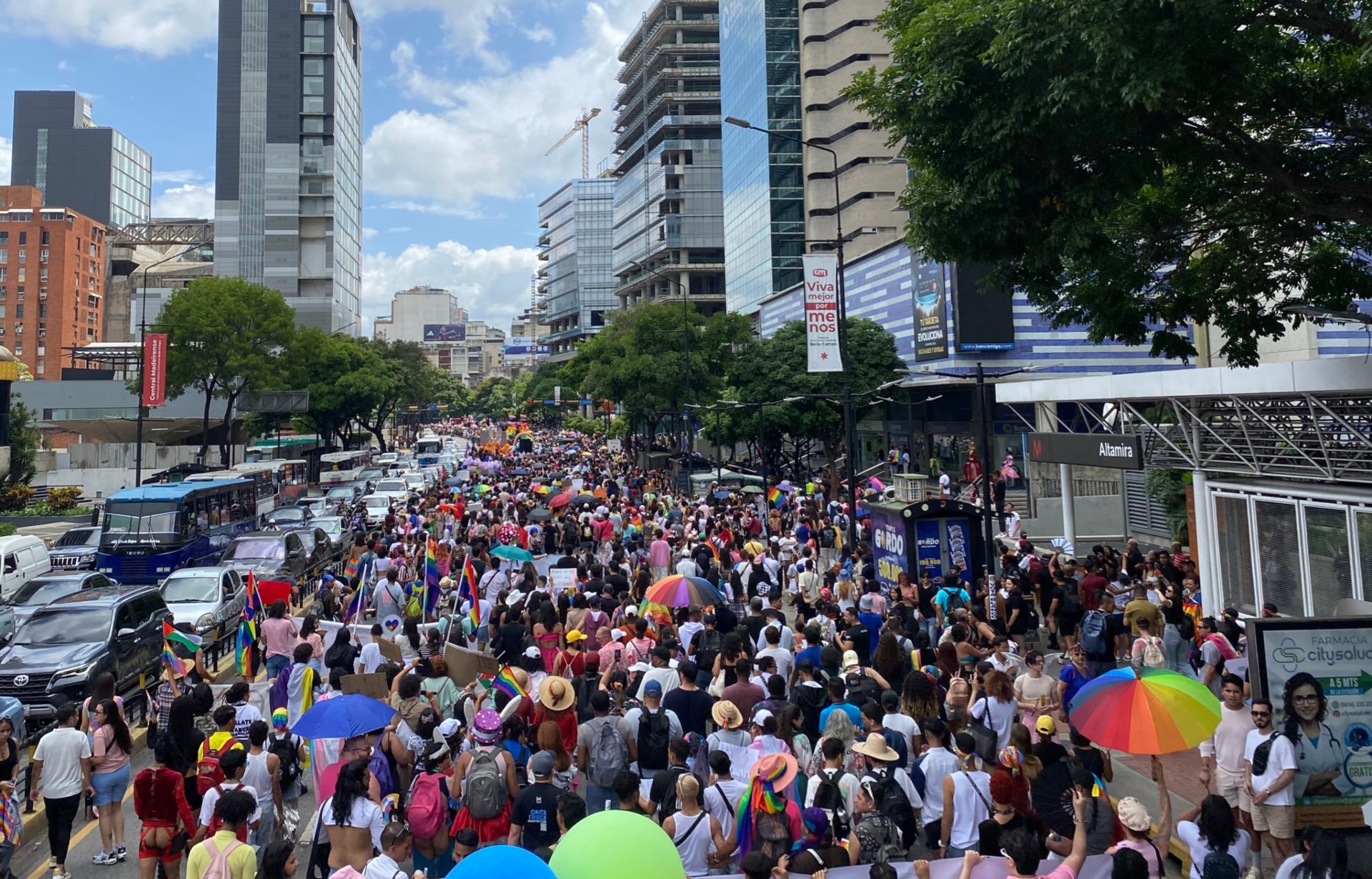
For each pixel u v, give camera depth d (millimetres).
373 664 11305
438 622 15281
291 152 128875
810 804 6863
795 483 41969
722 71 99188
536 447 87438
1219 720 6625
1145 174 10023
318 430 72812
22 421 51406
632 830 5195
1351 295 13078
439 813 6930
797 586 17047
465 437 141000
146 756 12383
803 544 22266
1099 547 17781
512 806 7102
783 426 40250
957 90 10352
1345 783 7469
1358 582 13273
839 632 11531
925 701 8320
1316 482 14039
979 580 16375
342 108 137375
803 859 5906
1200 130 10320
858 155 72625
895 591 14555
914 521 17500
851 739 7676
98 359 73688
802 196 79938
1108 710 6672
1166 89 8891
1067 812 6203
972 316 38531
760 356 42688
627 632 11359
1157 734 6418
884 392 39094
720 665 10227
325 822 6746
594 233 161500
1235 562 15859
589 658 9734
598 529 23969
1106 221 11797
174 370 46625
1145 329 13516
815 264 19531
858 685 9062
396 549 19828
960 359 38844
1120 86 8977
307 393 65500
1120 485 27234
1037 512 28047
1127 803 5762
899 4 12758
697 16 118438
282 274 128125
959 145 10805
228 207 127938
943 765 7012
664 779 7000
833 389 38969
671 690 8977
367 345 89625
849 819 6812
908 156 11859
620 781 6379
